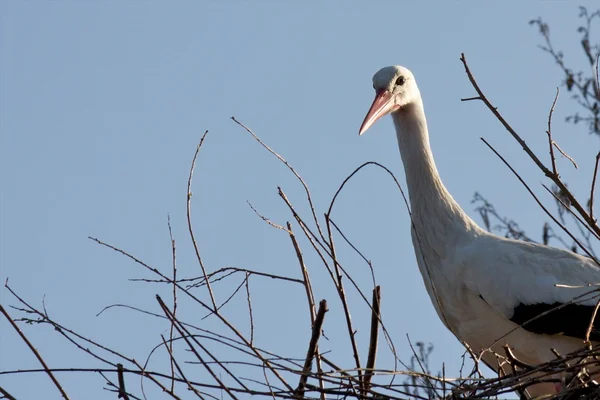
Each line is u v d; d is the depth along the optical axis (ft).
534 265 38.52
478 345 39.68
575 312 37.76
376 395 29.66
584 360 32.91
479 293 38.55
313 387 28.73
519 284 38.11
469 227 40.04
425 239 40.29
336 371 28.09
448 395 30.37
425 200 40.52
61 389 26.16
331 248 30.76
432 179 40.68
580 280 38.45
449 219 40.09
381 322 29.78
